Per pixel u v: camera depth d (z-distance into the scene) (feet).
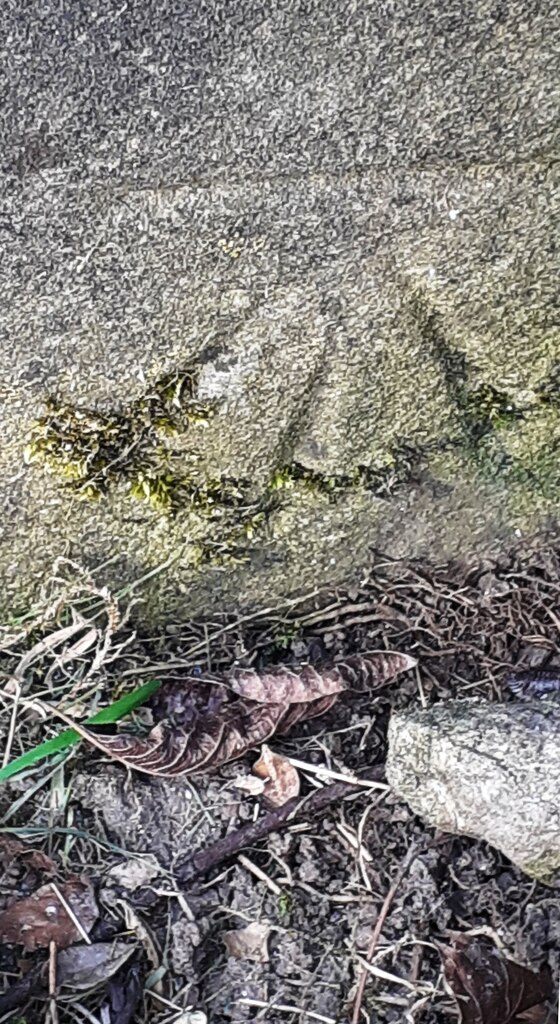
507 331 0.75
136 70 0.61
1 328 0.68
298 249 0.69
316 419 0.77
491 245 0.71
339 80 0.63
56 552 0.77
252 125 0.64
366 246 0.70
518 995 0.69
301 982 0.72
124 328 0.70
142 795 0.76
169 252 0.68
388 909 0.73
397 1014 0.71
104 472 0.74
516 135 0.67
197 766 0.76
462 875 0.75
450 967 0.70
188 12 0.60
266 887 0.74
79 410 0.72
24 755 0.72
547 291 0.74
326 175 0.67
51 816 0.76
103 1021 0.69
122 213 0.66
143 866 0.74
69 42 0.60
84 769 0.77
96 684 0.78
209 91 0.63
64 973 0.70
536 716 0.73
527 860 0.70
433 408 0.78
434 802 0.73
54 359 0.70
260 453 0.77
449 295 0.73
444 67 0.64
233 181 0.66
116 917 0.72
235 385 0.73
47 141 0.63
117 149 0.64
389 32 0.62
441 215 0.69
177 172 0.65
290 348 0.73
